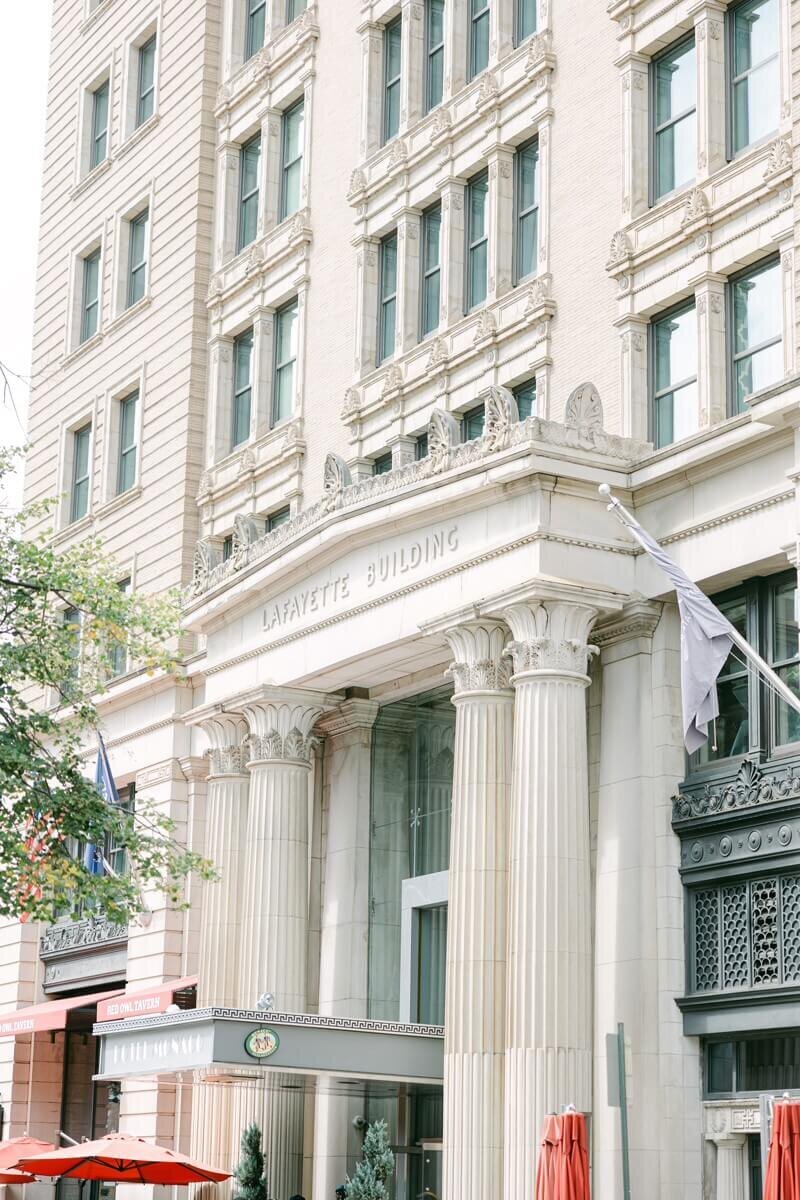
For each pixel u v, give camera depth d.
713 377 25.88
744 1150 23.05
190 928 37.31
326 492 30.16
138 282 46.12
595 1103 24.09
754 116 26.38
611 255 28.00
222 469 40.16
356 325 35.53
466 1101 24.52
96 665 29.34
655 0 28.11
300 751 31.31
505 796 25.53
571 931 23.84
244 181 42.09
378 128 36.16
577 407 25.61
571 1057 23.39
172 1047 26.73
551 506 25.05
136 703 40.69
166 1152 28.19
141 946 38.66
